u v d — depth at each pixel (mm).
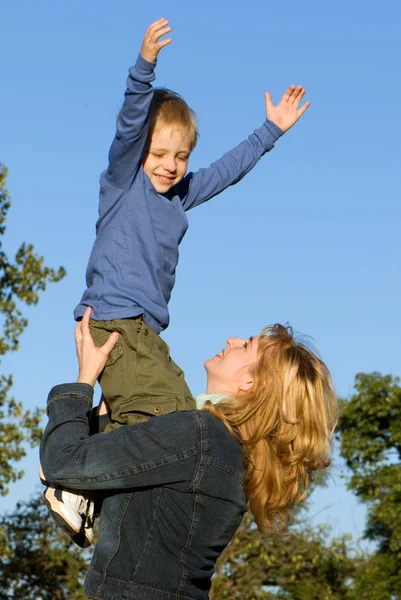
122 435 3207
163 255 3736
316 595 19359
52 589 19812
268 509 3383
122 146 3594
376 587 20094
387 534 22141
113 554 3178
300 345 3574
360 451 22266
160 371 3512
